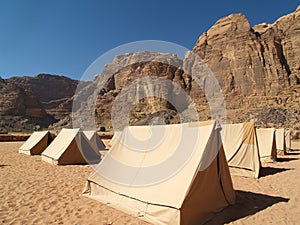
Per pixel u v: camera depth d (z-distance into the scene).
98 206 5.77
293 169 11.41
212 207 5.34
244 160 9.93
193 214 4.73
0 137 32.31
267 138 14.45
